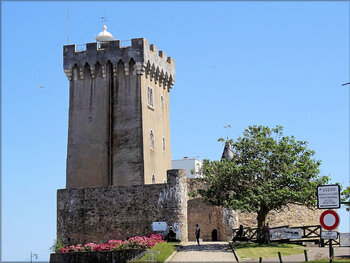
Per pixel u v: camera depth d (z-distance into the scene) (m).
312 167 47.41
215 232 56.59
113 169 60.28
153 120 63.28
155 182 62.31
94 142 61.38
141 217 53.47
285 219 55.72
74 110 62.62
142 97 60.84
